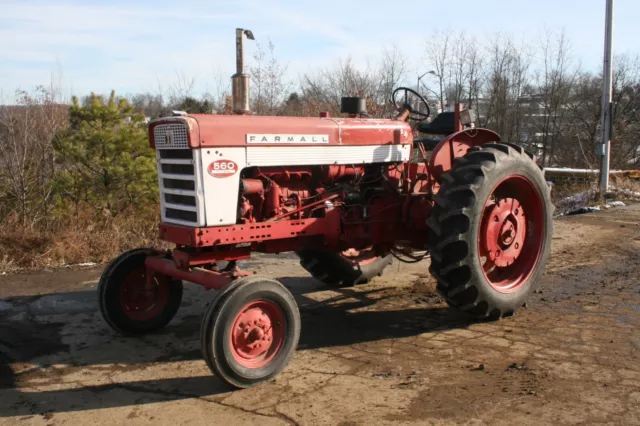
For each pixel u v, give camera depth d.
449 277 4.56
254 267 7.07
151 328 4.74
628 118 29.41
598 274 6.39
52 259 7.27
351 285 6.13
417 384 3.62
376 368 3.92
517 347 4.24
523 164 4.92
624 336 4.43
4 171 9.20
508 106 26.97
